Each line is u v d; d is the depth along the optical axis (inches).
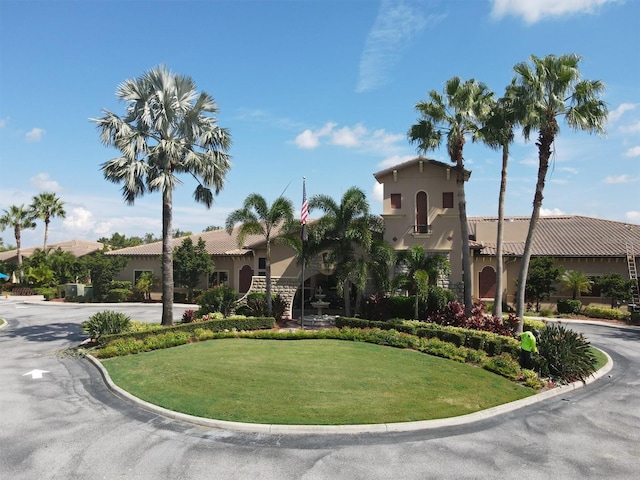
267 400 468.4
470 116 946.1
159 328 826.2
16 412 449.1
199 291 1619.1
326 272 1077.1
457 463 340.2
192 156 927.0
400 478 314.5
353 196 984.9
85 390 528.1
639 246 1296.8
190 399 474.0
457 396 494.9
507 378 574.6
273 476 316.2
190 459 343.6
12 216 2336.4
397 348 723.4
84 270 2103.8
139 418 433.4
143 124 926.4
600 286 1254.3
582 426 426.6
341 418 422.6
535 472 326.3
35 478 310.7
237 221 986.7
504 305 1317.7
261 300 1019.3
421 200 1095.0
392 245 1095.0
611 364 687.7
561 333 652.7
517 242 1424.7
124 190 923.4
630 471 330.0
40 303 1715.1
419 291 888.3
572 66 860.6
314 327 957.2
